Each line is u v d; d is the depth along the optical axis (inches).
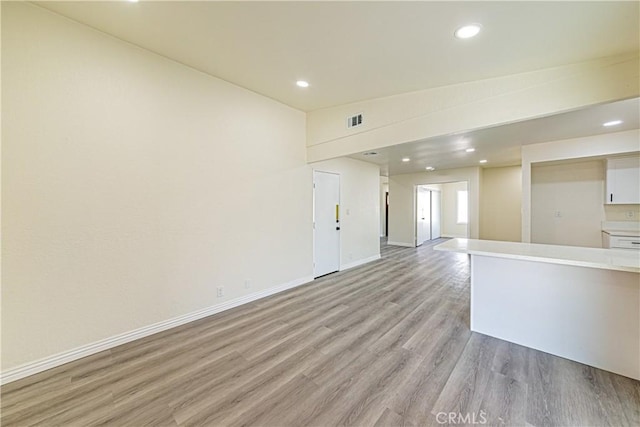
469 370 82.7
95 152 93.0
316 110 166.4
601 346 82.5
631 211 175.0
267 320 119.7
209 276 125.3
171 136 111.7
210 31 87.8
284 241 161.8
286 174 161.6
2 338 77.3
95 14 83.2
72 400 70.7
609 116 123.7
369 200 246.5
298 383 77.2
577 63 86.0
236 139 134.8
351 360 88.6
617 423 61.8
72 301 89.0
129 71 100.0
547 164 192.7
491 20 69.4
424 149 195.3
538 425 61.6
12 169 78.4
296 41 90.0
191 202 118.6
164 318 110.7
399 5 67.9
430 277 190.5
